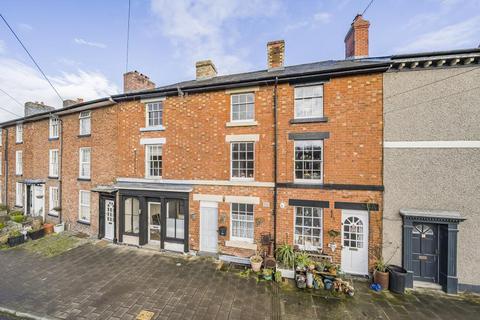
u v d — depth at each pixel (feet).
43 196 50.42
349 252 27.22
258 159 30.83
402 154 25.86
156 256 32.22
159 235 36.14
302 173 29.45
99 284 24.57
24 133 56.44
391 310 20.70
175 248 34.12
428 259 25.18
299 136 29.09
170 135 35.35
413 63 25.27
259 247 30.22
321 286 23.94
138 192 35.96
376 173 26.43
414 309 20.86
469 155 24.36
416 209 25.41
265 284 24.90
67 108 43.73
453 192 24.64
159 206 36.17
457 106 24.77
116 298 22.00
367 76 26.84
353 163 27.20
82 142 43.52
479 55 23.50
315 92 29.22
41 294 22.71
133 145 37.60
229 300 21.88
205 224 33.19
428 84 25.41
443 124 25.03
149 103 37.29
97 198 40.42
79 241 38.14
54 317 19.29
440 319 19.48
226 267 28.86
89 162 43.06
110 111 39.75
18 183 58.03
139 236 35.68
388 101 26.27
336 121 27.84
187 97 34.53
